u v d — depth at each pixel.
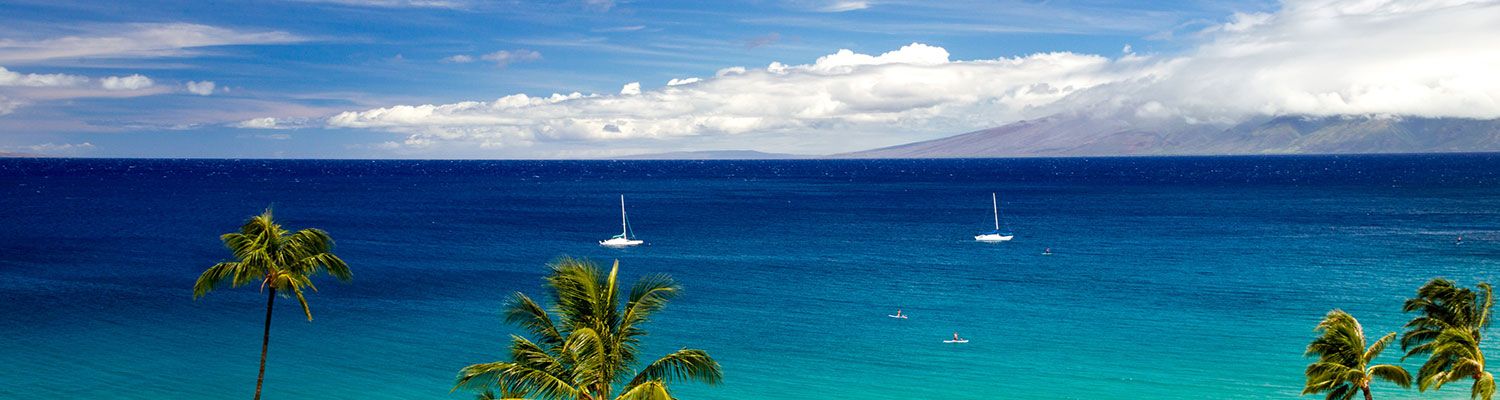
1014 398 58.69
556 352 29.06
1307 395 58.06
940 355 68.69
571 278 28.45
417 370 64.38
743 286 99.44
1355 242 136.75
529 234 158.00
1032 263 118.19
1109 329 76.44
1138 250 131.25
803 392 60.25
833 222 184.88
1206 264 115.12
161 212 193.62
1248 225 167.75
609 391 28.58
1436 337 43.22
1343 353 41.09
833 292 95.38
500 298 90.25
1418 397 56.31
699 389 60.81
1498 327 70.06
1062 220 185.75
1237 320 79.31
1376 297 89.50
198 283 38.03
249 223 38.47
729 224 180.50
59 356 66.50
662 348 70.94
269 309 40.28
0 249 125.12
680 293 94.38
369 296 90.50
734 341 73.00
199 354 67.50
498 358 67.19
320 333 74.50
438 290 94.75
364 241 142.50
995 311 84.38
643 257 127.62
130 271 104.94
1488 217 175.88
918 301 89.75
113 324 76.31
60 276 100.81
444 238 149.38
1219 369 64.12
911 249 135.38
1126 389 60.16
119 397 57.69
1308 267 110.81
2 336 71.94
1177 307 85.50
